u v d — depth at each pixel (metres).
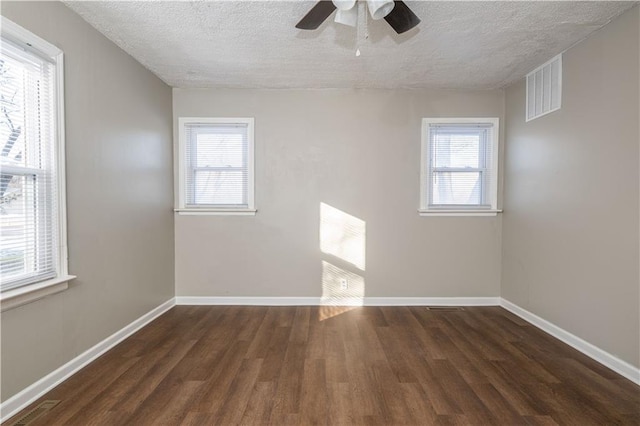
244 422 1.75
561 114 2.79
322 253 3.76
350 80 3.44
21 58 1.87
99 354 2.49
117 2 2.12
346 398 1.97
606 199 2.35
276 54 2.85
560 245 2.81
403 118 3.71
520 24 2.35
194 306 3.71
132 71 2.92
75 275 2.24
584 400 1.94
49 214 2.06
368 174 3.72
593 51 2.46
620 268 2.24
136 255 3.00
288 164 3.72
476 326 3.12
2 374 1.75
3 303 1.71
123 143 2.80
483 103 3.70
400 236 3.74
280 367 2.34
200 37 2.57
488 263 3.75
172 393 2.01
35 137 1.97
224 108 3.71
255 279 3.77
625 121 2.20
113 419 1.77
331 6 1.91
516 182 3.46
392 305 3.76
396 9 1.88
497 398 1.97
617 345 2.27
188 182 3.77
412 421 1.77
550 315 2.94
